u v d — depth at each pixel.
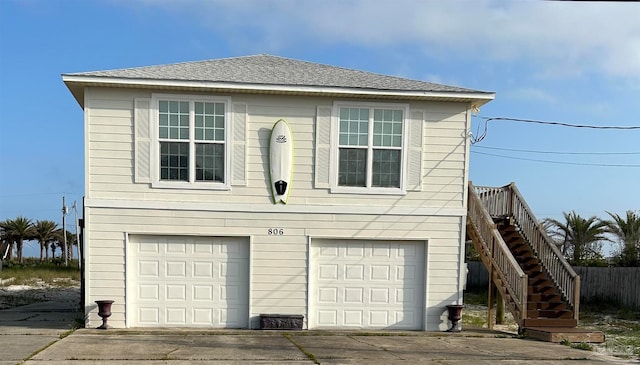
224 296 11.67
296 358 8.54
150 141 11.40
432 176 12.15
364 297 12.05
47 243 56.44
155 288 11.50
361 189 11.94
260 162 11.72
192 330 11.18
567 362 8.86
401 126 12.07
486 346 10.12
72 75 10.91
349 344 9.95
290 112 11.81
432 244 12.11
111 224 11.30
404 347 9.79
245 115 11.66
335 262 12.01
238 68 12.95
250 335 10.70
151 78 11.11
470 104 12.20
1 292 20.81
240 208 11.62
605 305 19.02
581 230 26.30
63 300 17.69
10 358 8.06
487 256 13.14
